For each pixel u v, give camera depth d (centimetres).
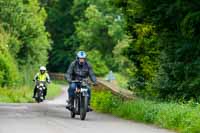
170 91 3891
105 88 4775
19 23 9431
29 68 9969
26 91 7844
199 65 3722
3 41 8644
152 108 2862
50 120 2711
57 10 18800
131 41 5081
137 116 2927
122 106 3362
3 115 2955
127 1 4544
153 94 4066
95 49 16550
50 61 18488
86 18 17750
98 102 4181
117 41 16150
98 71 16012
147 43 4859
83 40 16725
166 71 3928
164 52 4019
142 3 3947
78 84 3020
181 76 3844
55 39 18638
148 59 4997
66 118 2945
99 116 3216
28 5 10081
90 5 16675
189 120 2380
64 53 18350
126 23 4897
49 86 11300
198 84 3634
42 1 18862
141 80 5119
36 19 10000
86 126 2447
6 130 2161
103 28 16550
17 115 2978
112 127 2450
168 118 2547
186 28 3650
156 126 2575
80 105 2916
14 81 8169
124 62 10806
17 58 9656
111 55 16400
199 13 3591
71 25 18712
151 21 4125
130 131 2302
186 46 3803
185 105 2841
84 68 3075
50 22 18750
